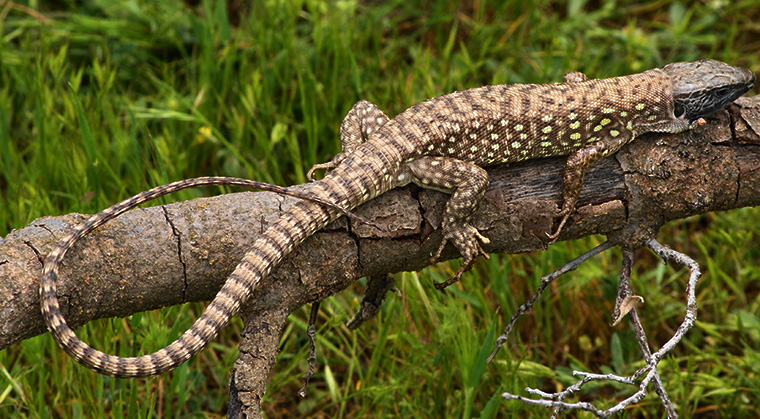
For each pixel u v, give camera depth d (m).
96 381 5.82
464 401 5.94
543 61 8.18
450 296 6.05
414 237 4.39
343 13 8.35
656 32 9.20
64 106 7.41
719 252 7.12
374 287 4.78
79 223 3.95
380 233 4.28
